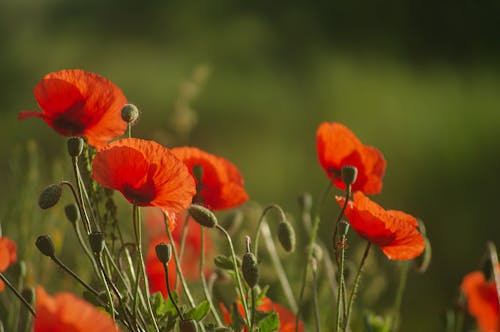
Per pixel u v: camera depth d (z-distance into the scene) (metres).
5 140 13.46
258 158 15.20
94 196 2.95
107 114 2.92
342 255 2.89
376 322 3.62
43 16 24.73
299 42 22.59
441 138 15.67
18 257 3.99
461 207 12.34
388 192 13.23
